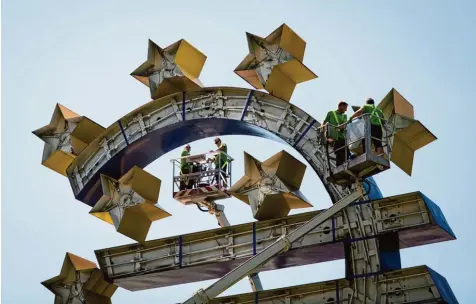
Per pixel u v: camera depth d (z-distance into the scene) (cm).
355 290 2766
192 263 2972
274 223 2928
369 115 2719
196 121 3084
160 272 3002
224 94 3075
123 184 3081
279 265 2981
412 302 2702
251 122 3014
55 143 3234
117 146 3169
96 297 3088
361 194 2742
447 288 2734
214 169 3177
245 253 2930
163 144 3178
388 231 2789
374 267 2770
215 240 2973
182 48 3133
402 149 2873
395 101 2864
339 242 2823
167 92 3147
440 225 2773
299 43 3055
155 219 3086
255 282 3106
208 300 2723
